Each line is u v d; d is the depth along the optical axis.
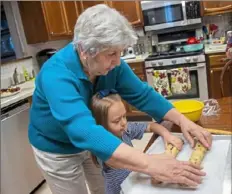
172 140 1.00
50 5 3.36
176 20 3.49
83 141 0.79
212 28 3.59
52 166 1.18
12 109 2.22
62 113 0.82
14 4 3.31
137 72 3.46
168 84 3.28
